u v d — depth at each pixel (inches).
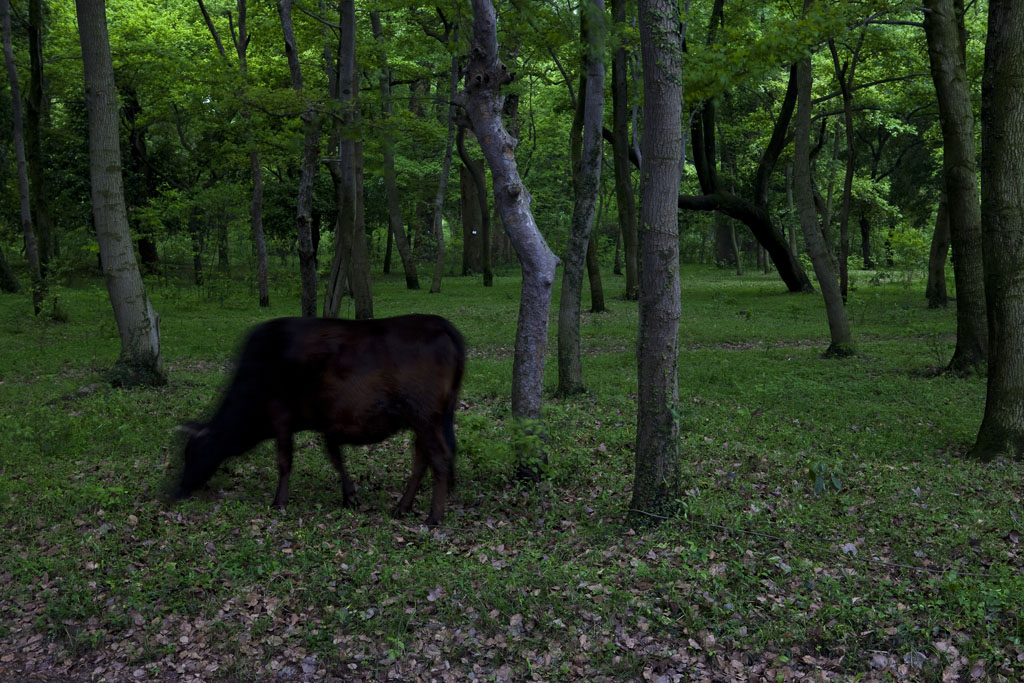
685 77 351.3
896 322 849.5
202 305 1081.4
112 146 473.1
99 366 565.6
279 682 176.4
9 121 1091.9
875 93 1194.6
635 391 478.3
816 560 222.4
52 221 1331.2
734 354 636.7
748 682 171.5
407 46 968.9
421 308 1024.2
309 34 969.5
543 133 1849.2
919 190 1822.1
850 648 180.9
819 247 611.8
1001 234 319.0
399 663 181.0
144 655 184.9
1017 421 321.7
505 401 452.1
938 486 285.9
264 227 1534.2
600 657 180.5
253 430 266.5
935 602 194.4
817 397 453.1
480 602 199.6
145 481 295.9
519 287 1382.9
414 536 245.1
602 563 223.9
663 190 240.2
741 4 844.0
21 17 1013.2
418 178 1669.5
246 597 205.5
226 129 933.8
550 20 480.4
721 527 241.3
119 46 1120.8
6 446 339.3
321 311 1005.2
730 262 2026.3
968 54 894.4
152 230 1248.8
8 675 180.9
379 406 251.1
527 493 285.3
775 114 1380.4
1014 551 225.9
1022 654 174.6
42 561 223.0
